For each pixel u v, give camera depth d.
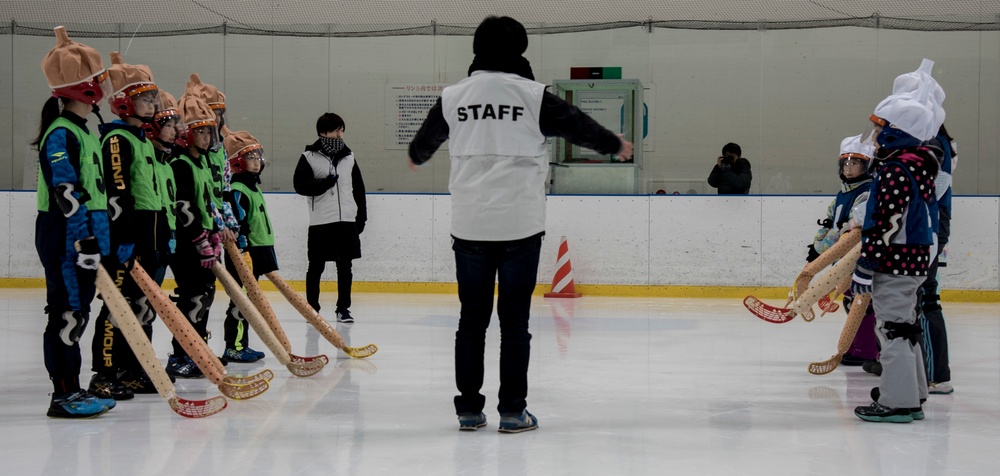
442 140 3.35
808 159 10.97
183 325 3.56
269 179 11.52
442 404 3.83
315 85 11.45
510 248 3.17
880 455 2.96
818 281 3.96
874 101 10.85
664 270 10.28
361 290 10.68
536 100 3.15
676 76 11.10
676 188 11.18
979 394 4.18
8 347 5.61
